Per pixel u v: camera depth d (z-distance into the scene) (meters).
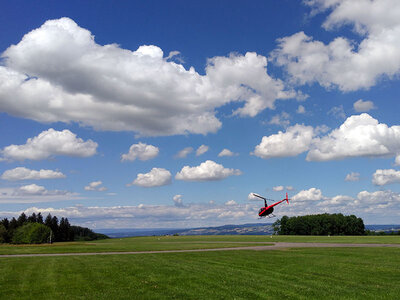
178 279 22.05
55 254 45.44
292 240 87.69
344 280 21.83
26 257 39.25
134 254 43.25
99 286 19.98
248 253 41.84
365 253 39.47
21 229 128.12
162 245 70.31
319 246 55.91
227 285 20.03
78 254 44.84
